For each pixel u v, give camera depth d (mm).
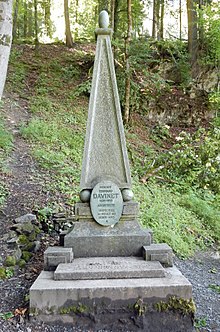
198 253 6070
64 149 9188
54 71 15312
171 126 13695
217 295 4523
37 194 6648
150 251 4102
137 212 4344
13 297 3910
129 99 12664
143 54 12953
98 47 4492
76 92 13133
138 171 9062
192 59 14852
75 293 3574
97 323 3562
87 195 4305
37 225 5543
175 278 3805
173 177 8930
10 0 6469
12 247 4801
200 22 13406
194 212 7504
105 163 4410
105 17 4508
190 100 14094
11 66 14930
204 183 8781
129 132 12008
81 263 4020
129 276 3807
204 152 9125
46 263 4039
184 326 3600
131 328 3576
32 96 12758
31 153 8688
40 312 3553
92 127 4441
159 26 19016
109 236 4262
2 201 6152
